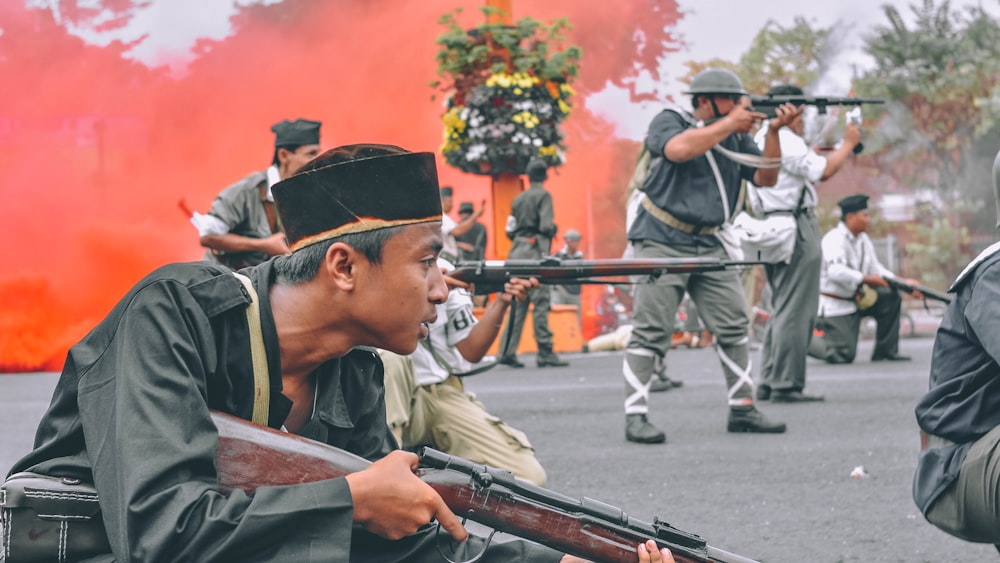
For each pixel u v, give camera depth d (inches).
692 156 271.6
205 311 84.9
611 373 502.3
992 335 119.0
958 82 1257.4
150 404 80.2
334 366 91.4
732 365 296.7
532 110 602.5
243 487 81.1
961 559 171.9
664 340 286.2
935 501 126.7
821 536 186.4
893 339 517.3
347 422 92.6
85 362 84.7
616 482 232.2
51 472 83.6
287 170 236.5
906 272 1316.4
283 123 236.4
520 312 543.2
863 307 504.4
